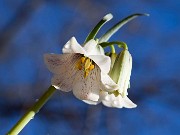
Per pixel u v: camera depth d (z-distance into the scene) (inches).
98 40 16.3
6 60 35.6
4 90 33.8
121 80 16.0
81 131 32.7
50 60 15.6
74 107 33.4
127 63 16.1
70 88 15.9
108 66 15.1
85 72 15.8
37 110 16.0
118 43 16.3
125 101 16.0
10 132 15.8
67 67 15.8
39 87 34.2
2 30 36.3
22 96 33.9
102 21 16.0
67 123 33.2
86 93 15.9
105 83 15.5
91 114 32.5
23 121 15.9
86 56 15.7
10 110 33.7
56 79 15.8
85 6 36.8
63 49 15.1
